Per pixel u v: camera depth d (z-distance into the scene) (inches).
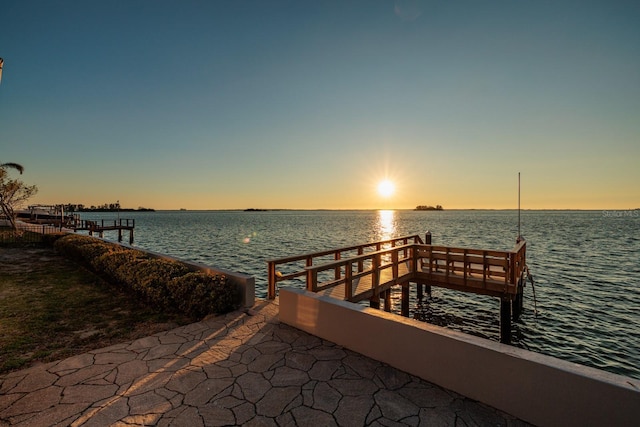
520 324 448.5
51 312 257.1
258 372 160.2
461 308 523.5
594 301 549.3
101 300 293.6
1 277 378.3
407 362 159.3
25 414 126.0
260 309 261.3
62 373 158.9
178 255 1079.6
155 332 218.8
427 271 432.5
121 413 127.2
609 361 346.6
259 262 946.7
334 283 291.9
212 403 134.3
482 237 1723.7
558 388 116.9
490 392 133.0
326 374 158.4
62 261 495.2
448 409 131.0
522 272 452.1
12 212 880.9
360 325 180.4
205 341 198.5
